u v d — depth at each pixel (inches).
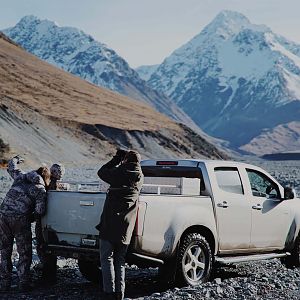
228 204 386.0
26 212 354.6
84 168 2780.5
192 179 370.6
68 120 4874.5
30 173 358.0
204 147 6151.6
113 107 6476.4
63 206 349.4
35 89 5979.3
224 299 323.9
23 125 3676.2
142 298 326.6
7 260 357.4
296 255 437.7
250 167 416.2
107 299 332.5
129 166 325.1
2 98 4247.0
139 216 328.2
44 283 376.5
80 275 408.2
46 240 356.2
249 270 431.2
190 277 358.0
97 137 4842.5
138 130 5428.2
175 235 343.6
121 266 323.0
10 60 6722.4
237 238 392.2
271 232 416.8
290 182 1772.9
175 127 6318.9
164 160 400.5
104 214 323.0
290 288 355.9
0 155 2682.1
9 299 335.0
